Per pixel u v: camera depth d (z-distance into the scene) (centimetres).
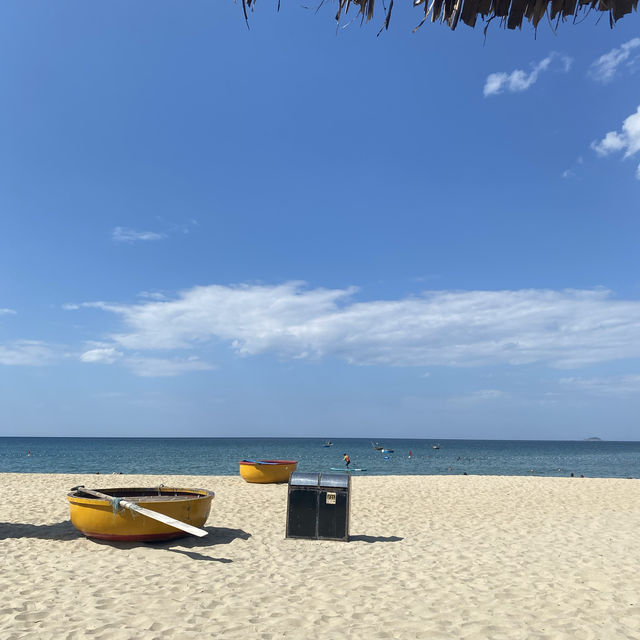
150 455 6906
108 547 825
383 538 959
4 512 1161
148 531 830
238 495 1549
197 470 3906
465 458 6600
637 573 705
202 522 909
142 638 467
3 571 677
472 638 483
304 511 919
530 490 1762
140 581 645
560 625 515
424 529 1058
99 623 500
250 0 290
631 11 299
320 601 581
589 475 3894
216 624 506
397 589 629
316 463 5103
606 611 557
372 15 304
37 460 5372
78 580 643
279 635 481
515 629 504
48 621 505
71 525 1005
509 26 302
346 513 908
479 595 608
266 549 838
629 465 5312
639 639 482
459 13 299
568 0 303
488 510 1317
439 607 566
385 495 1592
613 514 1262
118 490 1009
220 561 757
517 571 718
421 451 9781
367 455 7250
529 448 13100
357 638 478
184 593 602
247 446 12162
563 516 1231
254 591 613
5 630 479
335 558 789
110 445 12688
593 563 761
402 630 499
